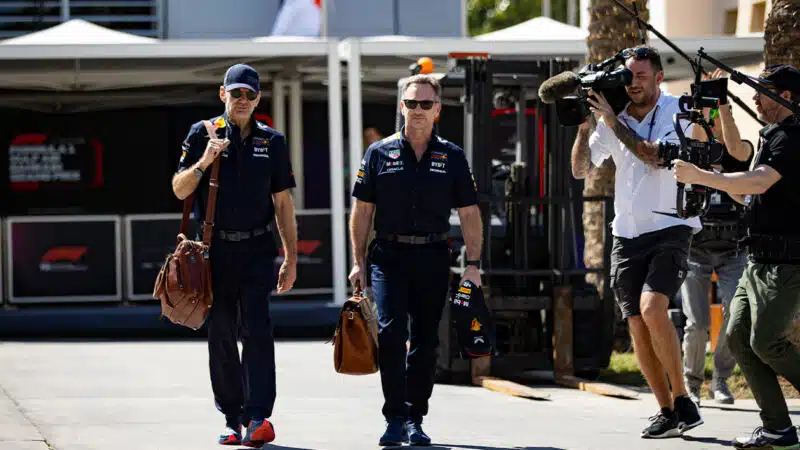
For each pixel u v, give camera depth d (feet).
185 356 58.90
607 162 37.91
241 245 33.91
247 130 34.22
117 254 74.43
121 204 101.35
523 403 44.60
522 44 74.08
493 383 48.39
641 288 35.27
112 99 97.14
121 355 59.36
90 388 47.73
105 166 100.89
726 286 43.04
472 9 241.14
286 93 98.99
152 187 101.86
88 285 74.08
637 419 40.47
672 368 34.81
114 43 72.28
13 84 90.68
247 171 33.76
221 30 101.35
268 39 75.92
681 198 32.94
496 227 53.31
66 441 35.60
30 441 34.88
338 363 34.45
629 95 35.50
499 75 52.54
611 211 50.72
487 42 73.82
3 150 99.60
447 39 73.77
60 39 78.43
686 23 97.40
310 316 71.31
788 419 32.91
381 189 34.32
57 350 61.77
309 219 75.41
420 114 33.91
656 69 35.53
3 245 73.15
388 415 34.47
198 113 102.32
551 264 50.60
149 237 74.79
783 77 32.24
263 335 33.94
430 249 34.40
